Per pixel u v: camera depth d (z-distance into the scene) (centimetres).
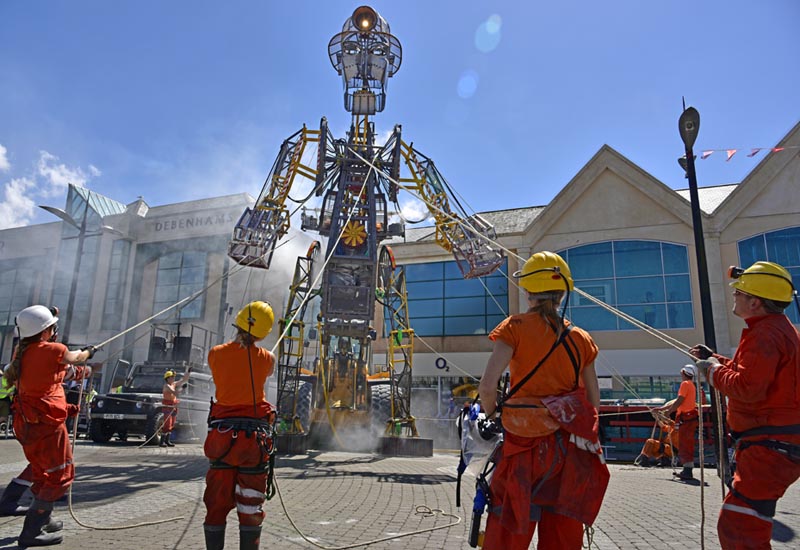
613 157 2291
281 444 1099
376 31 1255
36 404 411
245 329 365
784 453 271
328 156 1234
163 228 3331
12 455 1004
